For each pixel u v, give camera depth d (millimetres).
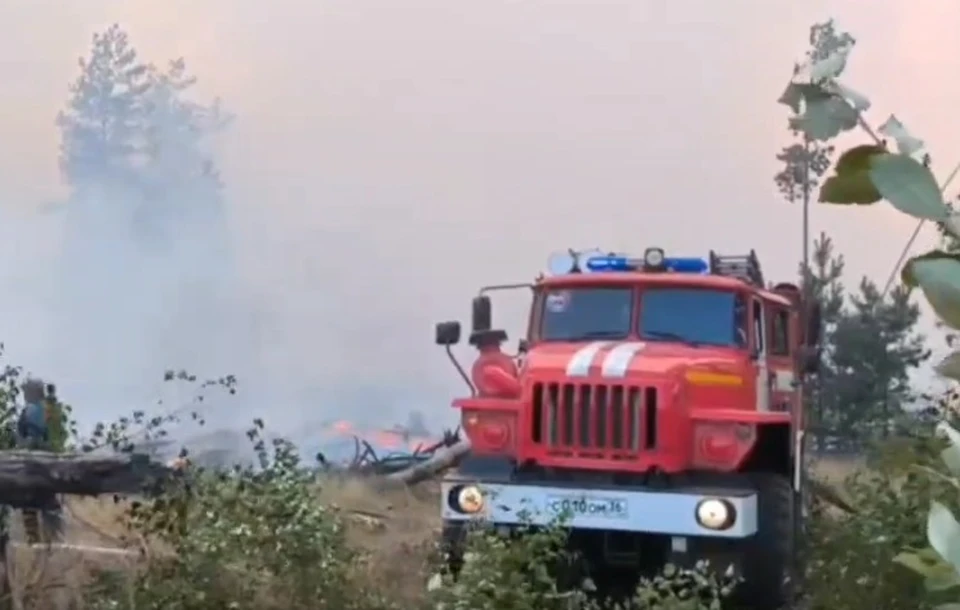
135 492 7227
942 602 1385
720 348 9297
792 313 10477
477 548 7516
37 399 8586
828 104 1256
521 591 7223
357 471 13312
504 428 8914
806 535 9062
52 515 7766
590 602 7977
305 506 7461
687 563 8422
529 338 9742
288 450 7965
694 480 8680
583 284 9648
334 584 7422
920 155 1229
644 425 8641
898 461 1525
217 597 7215
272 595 7324
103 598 7355
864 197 1252
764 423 8672
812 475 10516
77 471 7043
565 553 7844
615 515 8461
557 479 8633
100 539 8352
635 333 9477
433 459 12891
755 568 8422
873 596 7859
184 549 7270
